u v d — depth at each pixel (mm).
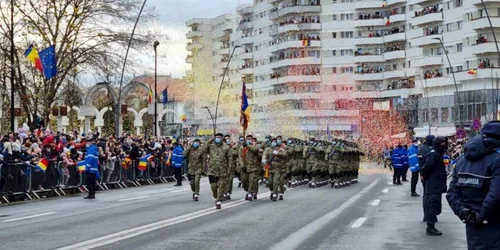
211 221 16656
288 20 105562
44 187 24766
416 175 25969
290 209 20094
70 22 44250
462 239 13719
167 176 37938
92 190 24438
